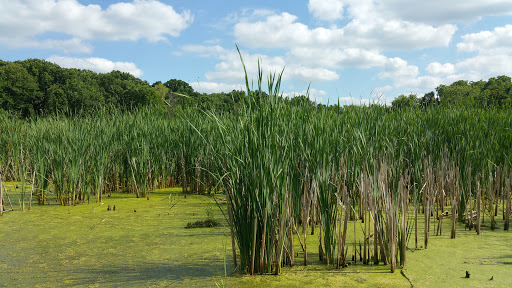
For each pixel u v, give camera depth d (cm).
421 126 775
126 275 364
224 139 393
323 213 386
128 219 611
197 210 672
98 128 876
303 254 423
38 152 755
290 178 383
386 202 376
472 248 438
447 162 646
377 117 676
